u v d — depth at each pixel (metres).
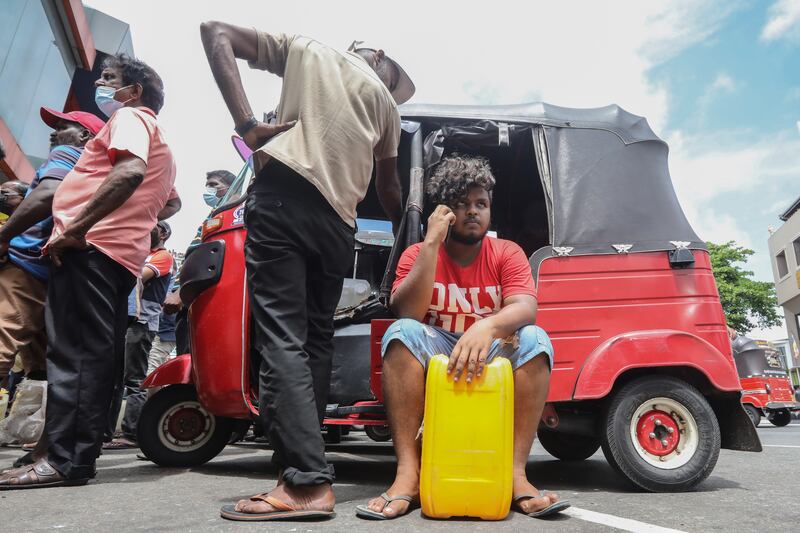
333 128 1.91
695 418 2.51
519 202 3.83
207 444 3.16
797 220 25.64
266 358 1.74
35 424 4.16
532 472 3.23
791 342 28.61
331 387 3.03
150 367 4.99
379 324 2.55
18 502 1.95
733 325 26.02
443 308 2.18
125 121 2.48
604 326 2.66
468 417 1.74
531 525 1.66
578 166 2.95
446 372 1.77
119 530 1.54
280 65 2.05
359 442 5.84
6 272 2.50
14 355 2.51
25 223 2.49
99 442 2.39
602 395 2.51
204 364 2.76
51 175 2.60
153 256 4.36
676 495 2.37
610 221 2.82
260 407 1.75
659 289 2.73
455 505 1.71
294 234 1.82
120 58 2.77
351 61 2.04
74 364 2.32
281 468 1.77
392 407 1.93
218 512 1.81
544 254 2.74
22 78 12.74
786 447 5.04
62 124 2.94
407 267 2.22
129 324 4.20
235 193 3.13
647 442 2.52
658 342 2.60
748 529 1.67
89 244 2.35
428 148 3.06
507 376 1.77
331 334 2.05
